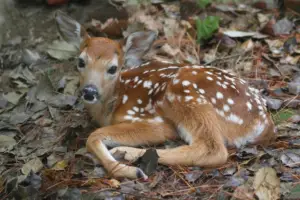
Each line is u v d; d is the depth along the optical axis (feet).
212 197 26.37
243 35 41.70
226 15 44.78
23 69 39.22
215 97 30.09
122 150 29.19
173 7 45.60
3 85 38.22
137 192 26.71
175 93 30.19
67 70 39.14
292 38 40.65
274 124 32.48
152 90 31.45
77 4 43.11
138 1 44.86
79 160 29.50
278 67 38.45
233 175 27.89
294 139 31.14
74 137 32.30
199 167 28.60
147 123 30.76
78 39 32.65
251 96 31.35
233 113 30.27
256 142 30.60
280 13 44.86
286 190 26.58
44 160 30.94
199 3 44.55
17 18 42.55
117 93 31.91
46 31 42.19
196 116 29.35
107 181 27.66
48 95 36.52
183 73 30.83
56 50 40.52
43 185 28.02
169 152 28.66
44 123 34.01
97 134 29.60
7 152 31.53
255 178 26.76
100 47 30.22
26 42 41.57
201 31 41.45
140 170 27.73
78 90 37.01
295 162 28.86
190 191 26.96
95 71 29.78
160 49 40.75
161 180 27.76
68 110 35.19
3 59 40.16
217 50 41.01
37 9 42.88
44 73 38.68
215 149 28.55
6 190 27.96
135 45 32.30
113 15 42.88
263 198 26.00
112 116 32.07
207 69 31.73
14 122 34.17
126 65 35.88
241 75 38.14
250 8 45.70
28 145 32.19
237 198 26.03
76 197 26.48
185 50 41.19
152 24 43.11
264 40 41.39
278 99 35.19
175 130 30.73
